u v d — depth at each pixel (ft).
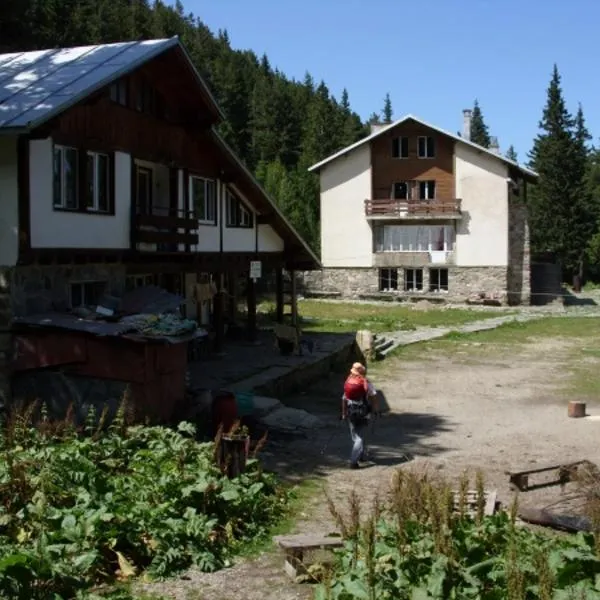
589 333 119.03
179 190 64.59
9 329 45.60
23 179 44.65
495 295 163.32
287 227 83.92
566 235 220.43
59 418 45.83
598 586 21.72
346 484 40.11
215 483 31.53
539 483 40.27
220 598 24.72
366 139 165.27
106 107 52.60
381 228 169.27
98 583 25.35
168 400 46.93
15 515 27.55
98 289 54.90
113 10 289.94
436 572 21.99
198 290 73.77
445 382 75.97
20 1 108.88
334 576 23.72
